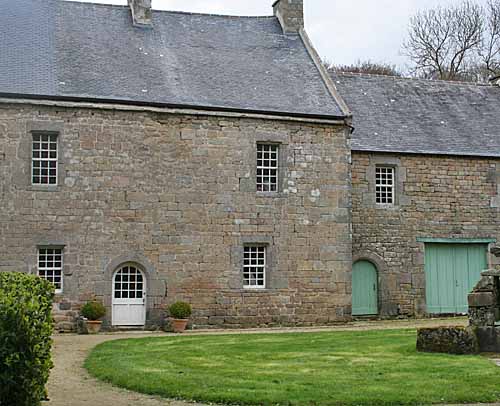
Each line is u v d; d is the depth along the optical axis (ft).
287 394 29.30
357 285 75.05
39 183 61.82
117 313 62.69
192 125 65.16
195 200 64.69
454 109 85.40
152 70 68.74
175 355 41.29
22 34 68.13
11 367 21.04
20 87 61.46
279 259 66.64
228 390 30.09
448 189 78.28
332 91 71.77
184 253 64.08
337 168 69.10
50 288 28.86
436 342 41.09
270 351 42.86
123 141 63.31
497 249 44.73
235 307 65.00
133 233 62.95
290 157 67.77
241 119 66.49
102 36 71.46
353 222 74.95
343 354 41.09
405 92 86.17
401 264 76.28
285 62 75.36
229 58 73.77
